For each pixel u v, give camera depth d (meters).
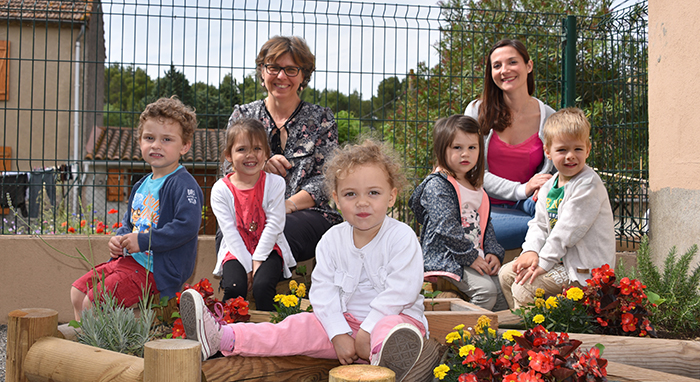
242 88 4.27
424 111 6.13
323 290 2.18
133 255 2.76
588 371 1.73
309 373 2.15
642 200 4.69
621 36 4.83
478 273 3.19
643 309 2.70
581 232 2.98
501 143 3.93
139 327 2.33
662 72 3.96
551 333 1.89
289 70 3.47
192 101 4.51
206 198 4.30
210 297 2.68
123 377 1.75
